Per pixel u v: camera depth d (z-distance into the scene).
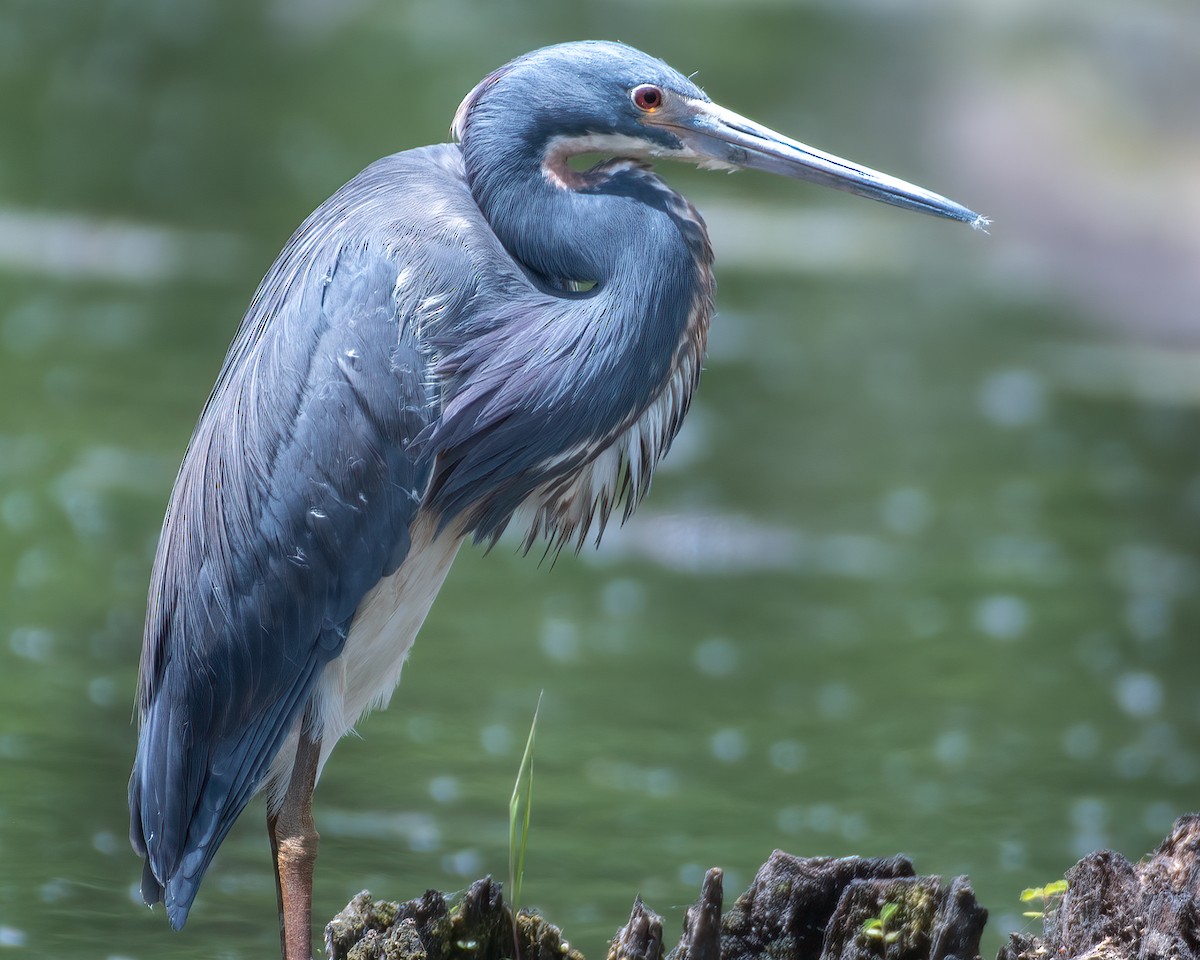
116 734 11.00
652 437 7.63
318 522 7.05
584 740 11.65
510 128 7.30
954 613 14.61
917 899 6.46
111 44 42.66
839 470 18.56
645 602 14.63
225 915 8.84
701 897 6.42
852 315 26.48
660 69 7.36
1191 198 32.16
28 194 28.12
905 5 54.19
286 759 7.43
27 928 8.50
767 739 11.88
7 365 19.17
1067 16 43.66
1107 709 12.68
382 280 7.07
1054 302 28.50
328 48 45.31
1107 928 6.62
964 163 36.16
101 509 15.10
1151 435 20.73
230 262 25.17
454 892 9.16
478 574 15.24
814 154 7.39
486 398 7.13
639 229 7.27
